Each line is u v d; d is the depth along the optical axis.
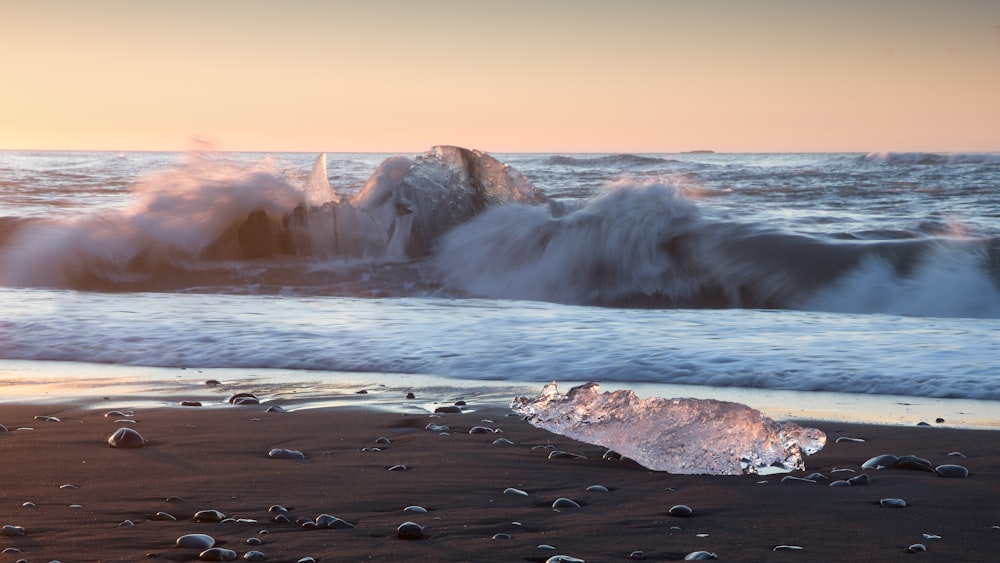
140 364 7.23
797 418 5.40
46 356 7.54
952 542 3.01
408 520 3.25
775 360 7.01
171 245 12.55
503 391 6.20
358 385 6.42
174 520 3.21
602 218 12.67
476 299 11.30
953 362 6.88
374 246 13.19
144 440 4.59
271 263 12.66
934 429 5.05
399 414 5.41
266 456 4.31
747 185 24.72
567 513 3.36
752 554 2.87
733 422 4.27
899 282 11.02
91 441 4.59
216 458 4.26
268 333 8.27
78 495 3.56
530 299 11.66
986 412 5.56
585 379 6.67
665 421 4.37
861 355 7.18
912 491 3.70
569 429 4.74
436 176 13.75
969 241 11.73
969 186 23.53
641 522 3.24
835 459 4.34
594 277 11.99
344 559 2.77
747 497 3.60
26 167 43.44
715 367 6.86
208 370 7.01
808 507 3.45
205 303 10.44
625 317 9.41
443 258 12.84
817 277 11.25
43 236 12.93
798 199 19.48
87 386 6.34
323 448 4.50
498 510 3.40
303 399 5.91
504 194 13.96
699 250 12.11
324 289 11.64
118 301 10.52
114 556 2.76
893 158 43.53
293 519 3.23
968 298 10.50
